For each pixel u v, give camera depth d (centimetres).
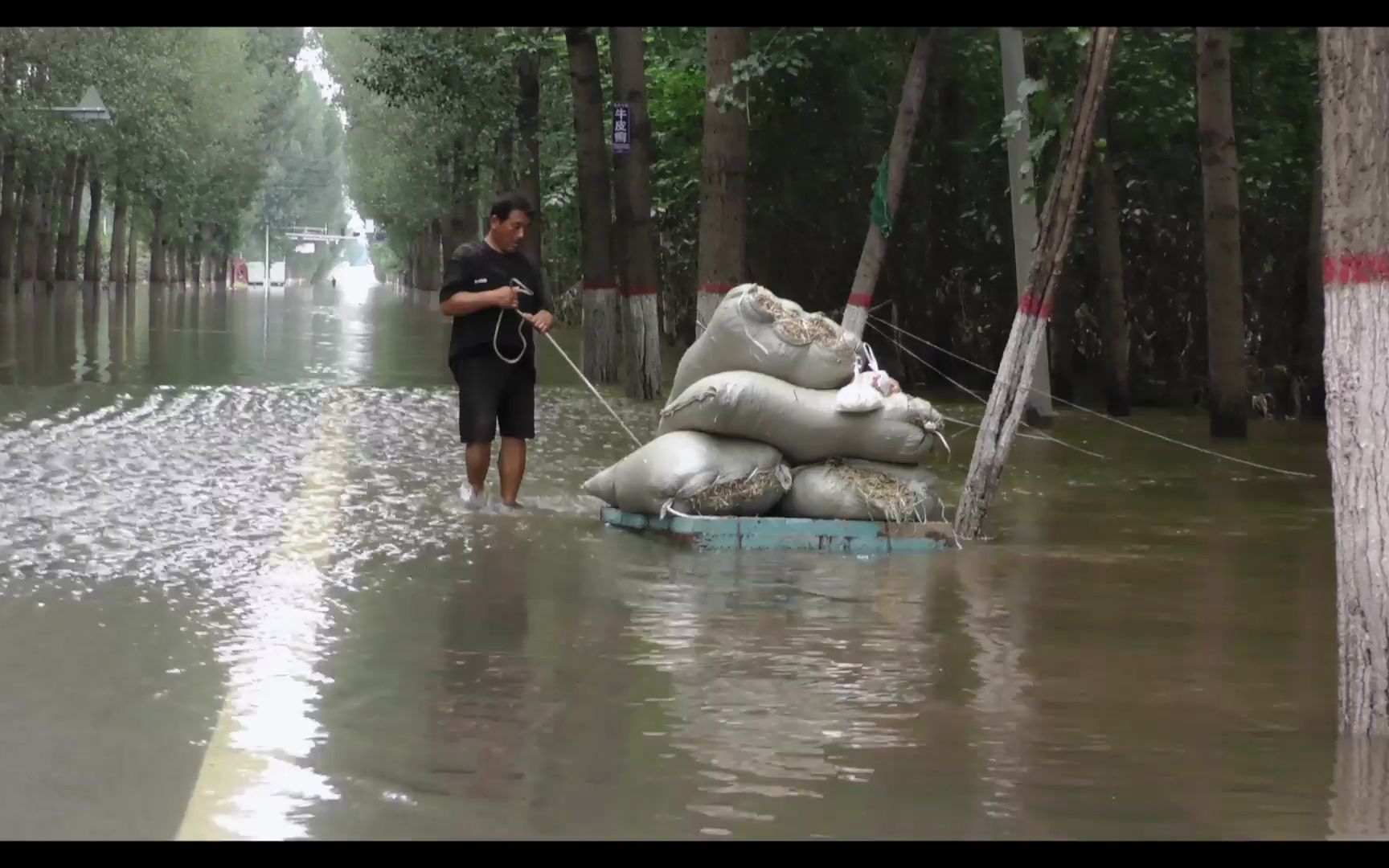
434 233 8525
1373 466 562
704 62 2491
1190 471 1429
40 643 682
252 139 9656
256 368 2431
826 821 476
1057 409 2111
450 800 491
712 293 1908
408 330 4066
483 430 1123
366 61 4938
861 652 695
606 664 666
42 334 3272
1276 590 853
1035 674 659
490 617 755
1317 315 1978
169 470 1239
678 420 995
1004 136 1744
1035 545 1004
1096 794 505
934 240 2414
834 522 970
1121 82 2033
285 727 566
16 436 1421
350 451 1413
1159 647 713
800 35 1977
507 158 4094
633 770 522
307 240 17900
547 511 1103
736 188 1906
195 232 9825
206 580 826
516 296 1116
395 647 690
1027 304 1033
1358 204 554
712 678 645
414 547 948
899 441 995
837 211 2452
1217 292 1712
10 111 4875
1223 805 495
